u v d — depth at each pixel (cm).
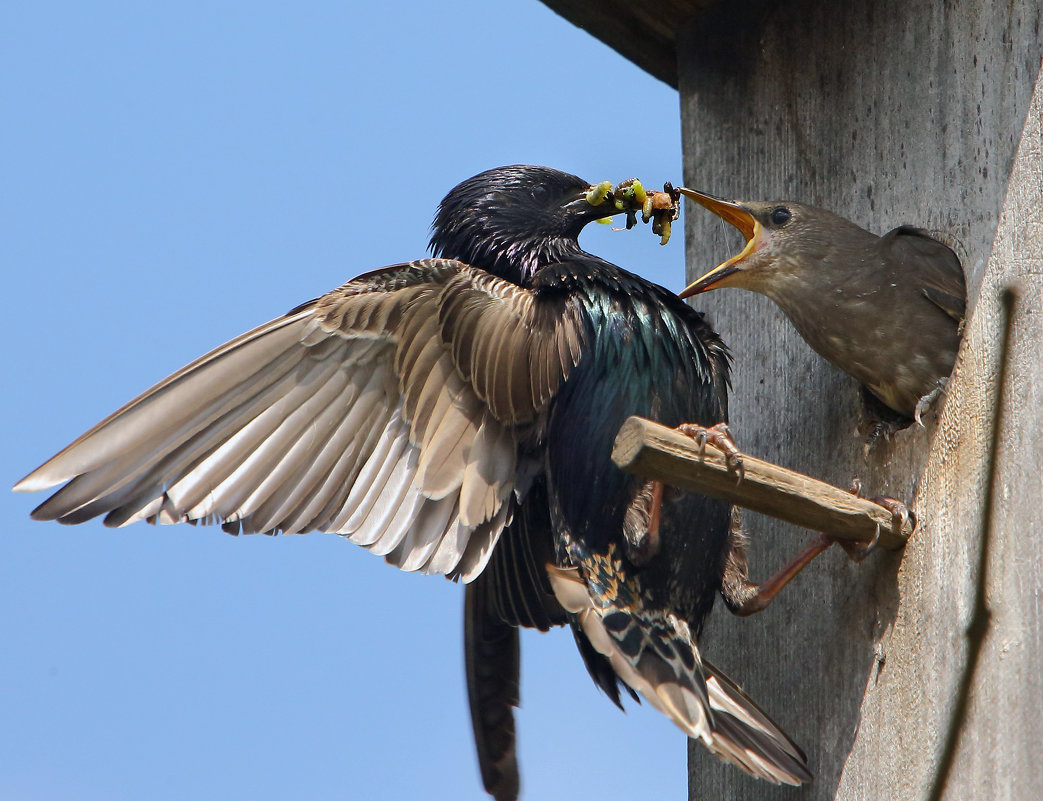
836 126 889
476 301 796
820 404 872
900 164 851
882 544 759
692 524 796
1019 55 801
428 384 782
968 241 809
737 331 925
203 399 740
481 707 852
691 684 779
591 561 800
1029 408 709
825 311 823
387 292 782
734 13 962
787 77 923
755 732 775
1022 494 700
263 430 749
